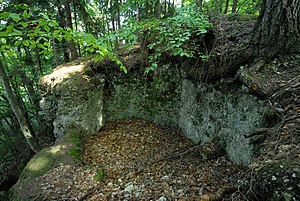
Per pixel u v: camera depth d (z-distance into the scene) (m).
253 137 2.61
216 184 2.91
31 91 6.79
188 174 3.30
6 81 5.23
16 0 5.27
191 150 4.22
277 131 2.14
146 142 4.72
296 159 1.61
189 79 4.68
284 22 2.81
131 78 5.65
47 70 8.50
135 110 5.81
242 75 3.10
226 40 3.73
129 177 3.35
